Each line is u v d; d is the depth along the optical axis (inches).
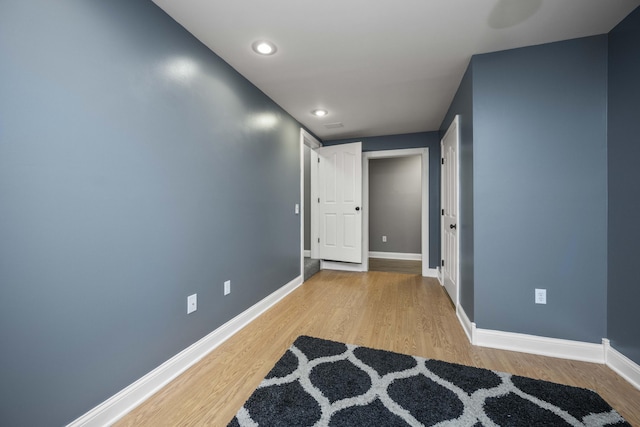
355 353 74.7
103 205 50.1
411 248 226.4
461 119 98.0
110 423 50.9
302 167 144.4
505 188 78.2
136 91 56.1
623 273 66.0
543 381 62.6
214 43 74.7
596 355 71.7
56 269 43.4
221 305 82.4
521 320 77.5
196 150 72.4
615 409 53.7
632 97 63.3
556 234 74.8
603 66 71.2
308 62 84.8
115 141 52.1
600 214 71.7
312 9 61.9
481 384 61.3
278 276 119.4
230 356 73.9
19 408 39.6
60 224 43.9
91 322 48.4
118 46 52.5
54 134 42.9
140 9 56.9
